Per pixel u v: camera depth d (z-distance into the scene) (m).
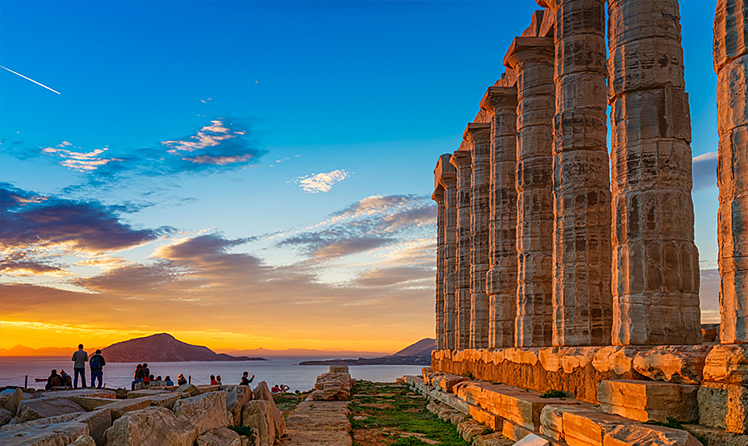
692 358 10.84
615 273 13.84
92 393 12.41
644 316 13.06
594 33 18.19
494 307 25.47
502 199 26.03
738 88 10.39
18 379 144.88
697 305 13.19
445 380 26.61
